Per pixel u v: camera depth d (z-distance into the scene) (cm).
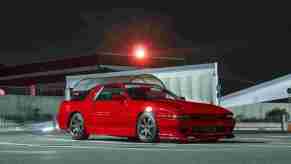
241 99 2189
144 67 5306
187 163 750
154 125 1223
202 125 1198
